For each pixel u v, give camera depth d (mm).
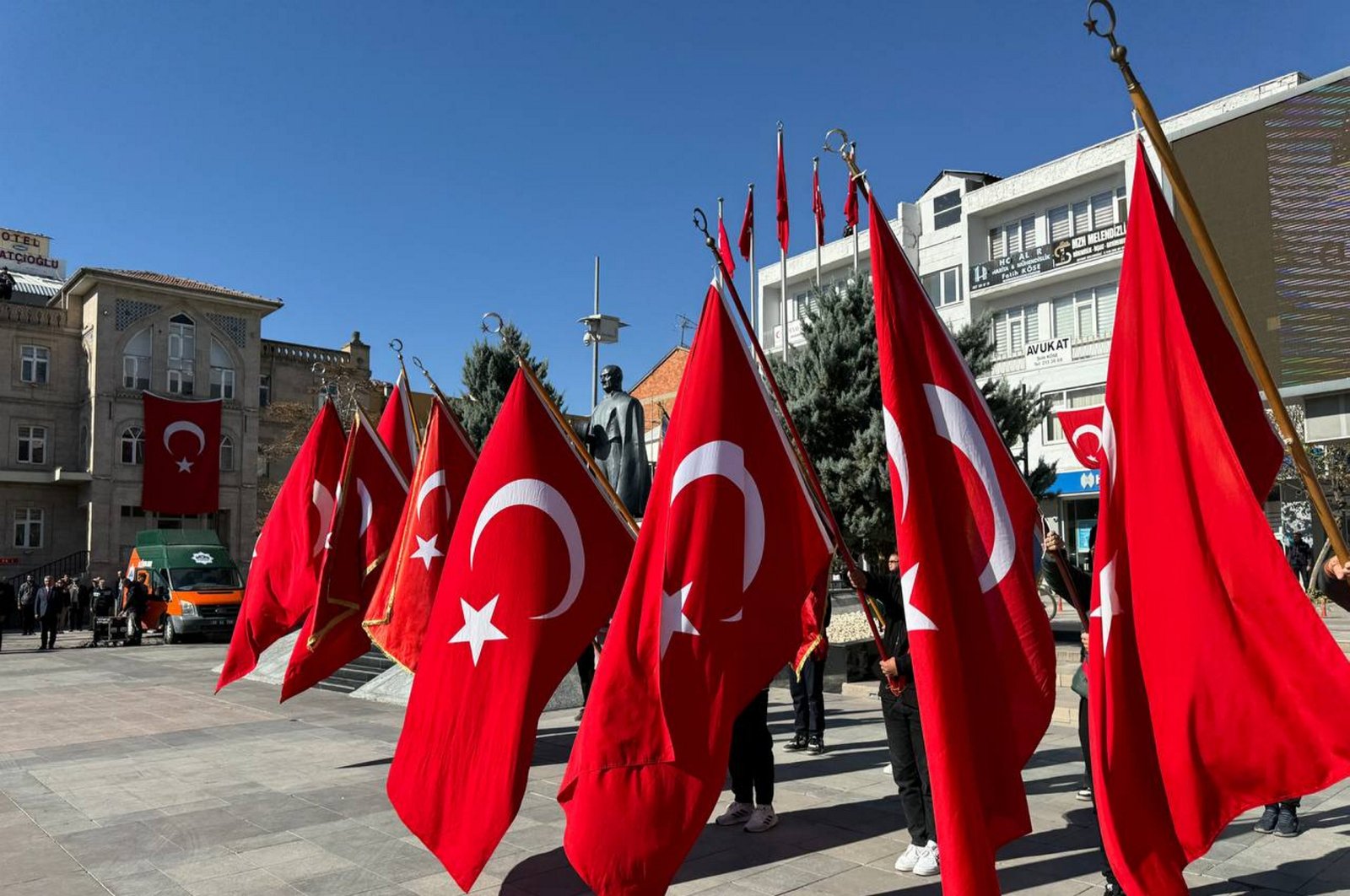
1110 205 32156
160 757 9242
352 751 9438
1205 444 4133
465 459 8578
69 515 40500
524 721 5703
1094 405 31594
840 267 39625
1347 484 21391
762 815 6410
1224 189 16766
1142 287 4426
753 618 5098
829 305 17906
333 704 12820
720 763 4855
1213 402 4125
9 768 8820
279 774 8414
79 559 39188
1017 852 5812
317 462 10172
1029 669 4344
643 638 5023
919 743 5457
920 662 4098
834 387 17344
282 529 10109
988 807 4102
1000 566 4449
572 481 6406
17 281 48719
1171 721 4051
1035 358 33000
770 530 5230
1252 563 3949
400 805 5680
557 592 6098
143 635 28359
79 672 17562
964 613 4301
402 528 8461
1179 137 17312
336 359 46531
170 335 41094
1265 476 4531
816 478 5328
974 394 4691
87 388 40219
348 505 9547
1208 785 3939
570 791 4953
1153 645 4152
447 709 5816
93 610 25844
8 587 24719
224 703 13078
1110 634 4254
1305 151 15820
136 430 40125
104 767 8797
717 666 4980
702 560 5086
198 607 25609
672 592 5031
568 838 4695
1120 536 4352
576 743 4973
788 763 8633
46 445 40375
